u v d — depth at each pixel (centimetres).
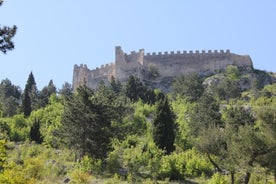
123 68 16688
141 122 9225
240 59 17312
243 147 5397
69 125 6731
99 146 6594
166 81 16888
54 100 12169
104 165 6244
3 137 7300
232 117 8556
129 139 7919
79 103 6775
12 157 6100
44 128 9288
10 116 11412
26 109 11388
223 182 5359
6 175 3534
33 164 5269
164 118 7388
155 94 13162
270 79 16962
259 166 5853
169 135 7312
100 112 6794
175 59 17312
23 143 8106
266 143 5331
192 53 17362
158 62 17312
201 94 13825
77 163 6103
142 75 16638
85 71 17338
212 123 8625
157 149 6812
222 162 5712
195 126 8750
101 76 17050
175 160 6150
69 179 5219
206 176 6281
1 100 13012
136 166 6006
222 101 13812
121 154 7088
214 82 15838
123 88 13362
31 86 15300
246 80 16300
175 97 14112
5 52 2767
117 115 7562
